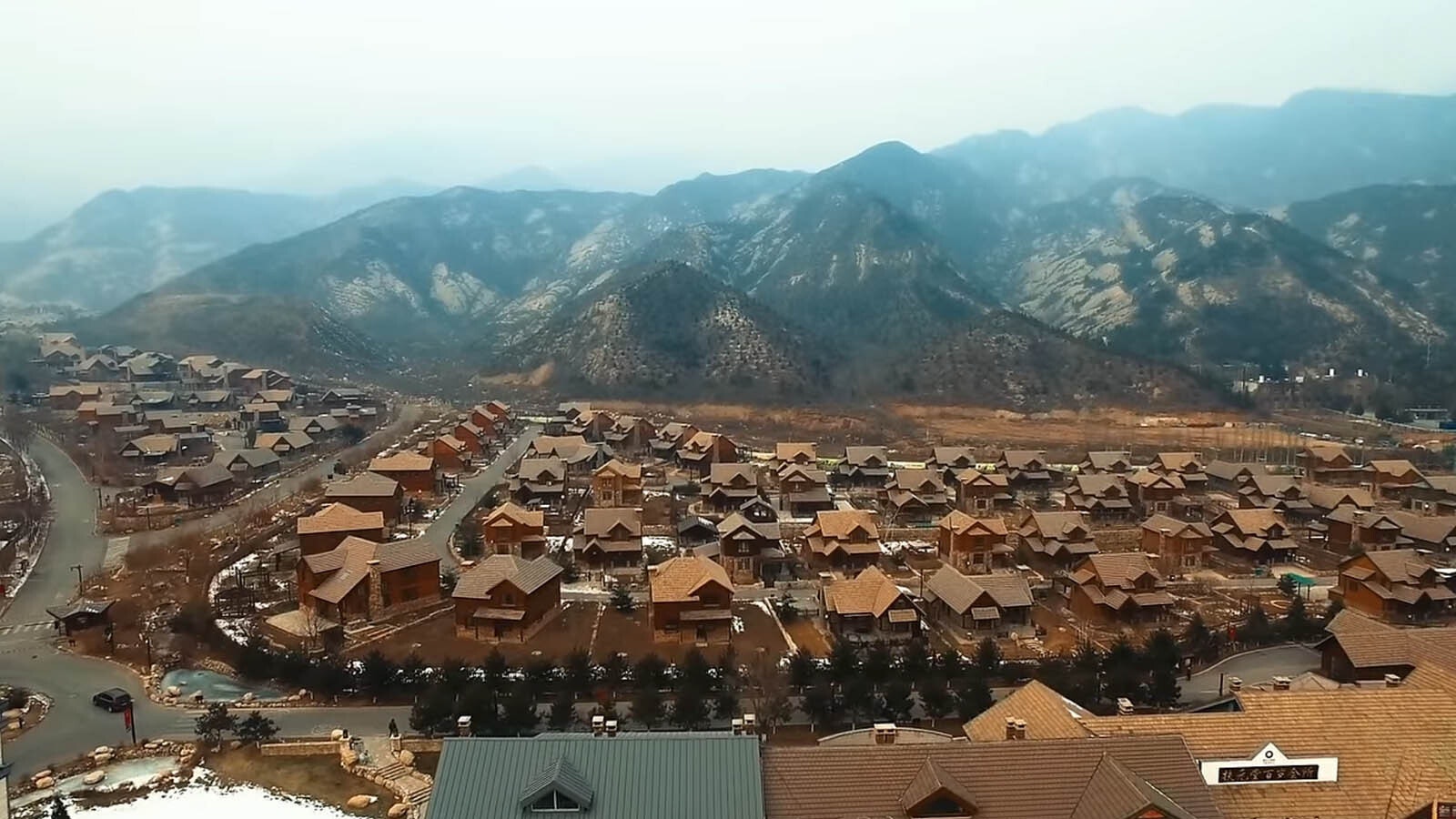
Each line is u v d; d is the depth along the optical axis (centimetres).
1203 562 9688
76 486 11819
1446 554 9650
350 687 5825
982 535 9106
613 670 5909
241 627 7050
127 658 6500
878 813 3238
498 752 3334
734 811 3178
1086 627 7581
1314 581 8962
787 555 9062
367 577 7281
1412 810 3503
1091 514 11625
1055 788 3306
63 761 4981
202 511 10731
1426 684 4650
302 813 4462
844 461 13525
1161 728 3838
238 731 5147
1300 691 4081
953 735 5259
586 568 8769
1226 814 3547
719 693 5562
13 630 7069
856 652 6425
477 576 7125
